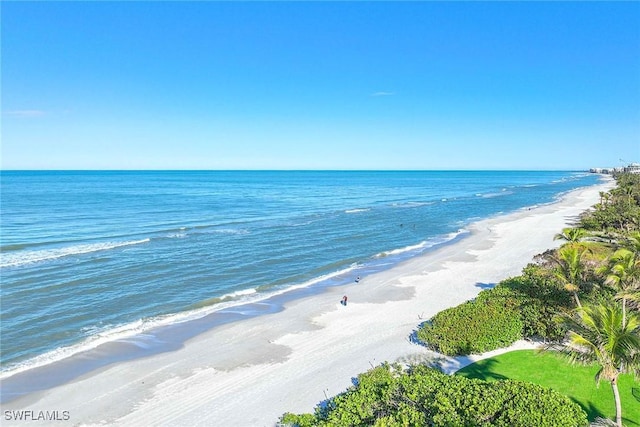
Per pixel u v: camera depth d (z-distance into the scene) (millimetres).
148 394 25078
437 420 18000
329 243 68562
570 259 31391
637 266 29266
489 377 25766
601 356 17969
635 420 21531
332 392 25094
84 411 23406
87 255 56906
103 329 34188
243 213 104500
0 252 57719
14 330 33469
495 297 34562
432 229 82062
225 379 26734
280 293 43750
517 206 121562
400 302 40375
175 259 56031
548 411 18203
